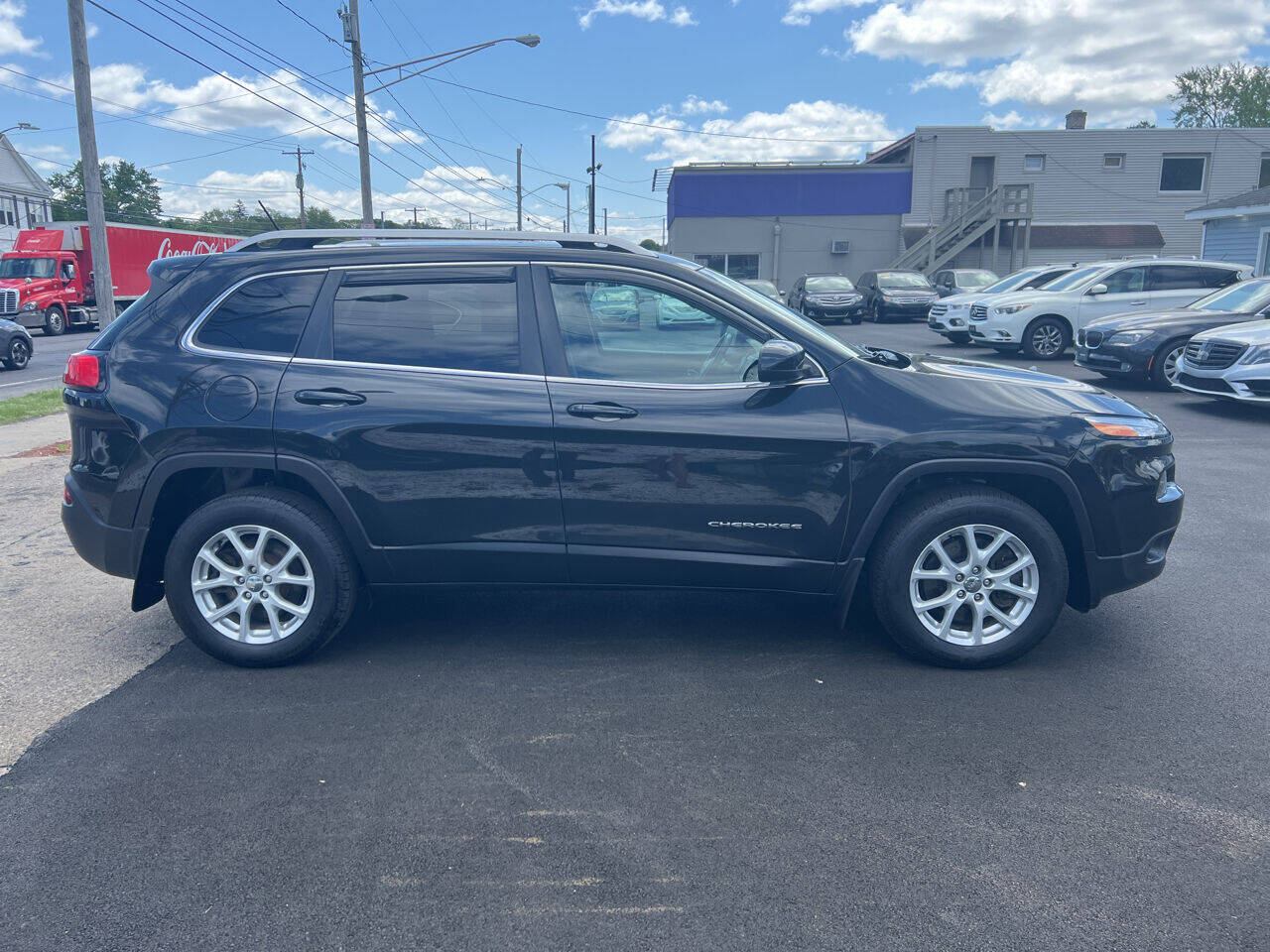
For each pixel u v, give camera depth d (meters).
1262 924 2.42
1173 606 4.83
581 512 3.95
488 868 2.70
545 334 3.98
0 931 2.43
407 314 4.02
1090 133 40.91
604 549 3.98
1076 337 16.14
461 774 3.21
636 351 3.98
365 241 4.23
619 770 3.23
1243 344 10.31
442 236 4.18
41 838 2.84
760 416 3.90
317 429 3.91
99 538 4.07
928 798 3.04
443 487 3.94
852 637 4.46
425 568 4.03
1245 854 2.72
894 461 3.88
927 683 3.93
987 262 40.53
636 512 3.94
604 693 3.85
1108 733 3.47
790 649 4.31
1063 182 41.38
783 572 3.99
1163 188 41.44
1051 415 3.96
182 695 3.85
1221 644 4.32
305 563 4.04
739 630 4.55
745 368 3.98
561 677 4.00
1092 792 3.06
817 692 3.84
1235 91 64.69
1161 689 3.85
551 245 4.09
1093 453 3.93
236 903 2.54
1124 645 4.32
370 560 4.01
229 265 4.11
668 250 43.03
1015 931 2.41
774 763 3.27
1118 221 41.62
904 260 38.50
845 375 3.97
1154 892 2.56
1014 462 3.89
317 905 2.54
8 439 10.08
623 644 4.38
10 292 28.16
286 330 4.03
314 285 4.05
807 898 2.55
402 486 3.94
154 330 4.07
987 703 3.73
